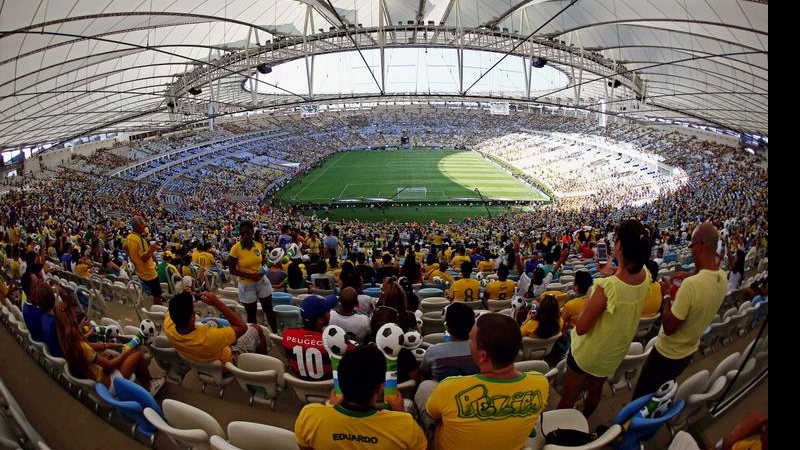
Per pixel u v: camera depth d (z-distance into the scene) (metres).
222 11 33.78
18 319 7.83
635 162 70.31
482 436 3.25
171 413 4.20
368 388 3.04
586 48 44.22
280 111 85.50
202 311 9.36
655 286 7.10
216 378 5.73
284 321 8.41
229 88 67.00
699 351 6.33
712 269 4.08
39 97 41.16
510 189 65.50
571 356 4.51
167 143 79.25
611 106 63.66
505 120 106.88
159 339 6.26
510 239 28.45
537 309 6.48
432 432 4.28
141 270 9.47
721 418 4.12
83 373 5.25
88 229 24.59
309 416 3.17
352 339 5.75
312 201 58.78
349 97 42.44
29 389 6.02
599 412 5.41
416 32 40.53
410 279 11.93
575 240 22.30
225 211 49.03
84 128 58.91
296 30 41.56
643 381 4.56
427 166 81.88
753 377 3.85
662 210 38.12
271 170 78.81
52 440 5.01
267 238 24.36
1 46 27.39
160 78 49.06
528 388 3.29
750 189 34.88
